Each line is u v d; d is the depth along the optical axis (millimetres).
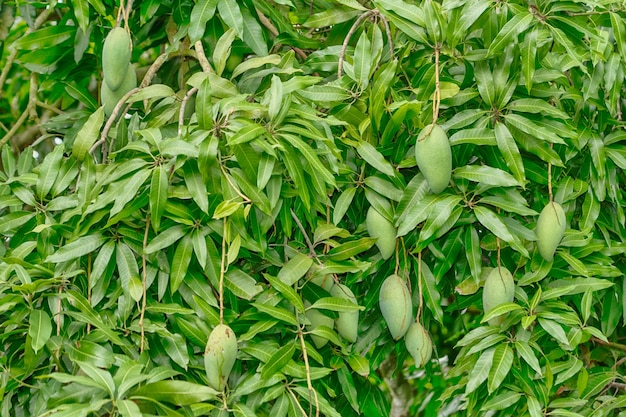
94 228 1699
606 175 2031
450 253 1886
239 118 1618
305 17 2307
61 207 1750
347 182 1852
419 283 1854
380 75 1812
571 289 1772
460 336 3098
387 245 1810
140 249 1675
